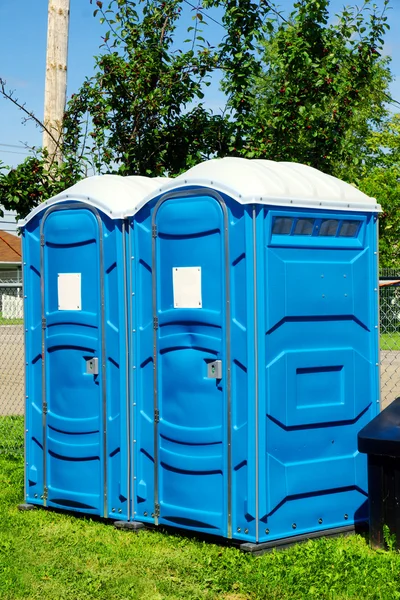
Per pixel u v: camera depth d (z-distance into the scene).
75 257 7.36
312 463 6.52
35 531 7.02
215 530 6.46
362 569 5.80
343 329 6.75
